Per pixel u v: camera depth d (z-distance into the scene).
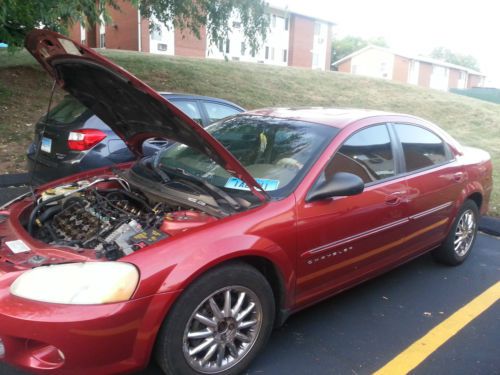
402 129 3.88
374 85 21.61
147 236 2.50
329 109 3.93
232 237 2.51
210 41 12.21
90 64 2.59
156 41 31.36
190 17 12.64
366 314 3.54
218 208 2.73
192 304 2.37
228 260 2.53
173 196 2.89
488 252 5.06
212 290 2.44
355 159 3.32
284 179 2.98
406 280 4.22
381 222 3.38
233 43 35.88
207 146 2.68
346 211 3.08
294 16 40.94
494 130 15.39
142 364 2.28
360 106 17.64
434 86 58.00
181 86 14.23
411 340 3.21
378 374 2.82
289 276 2.81
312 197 2.90
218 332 2.54
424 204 3.81
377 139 3.58
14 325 2.10
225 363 2.60
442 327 3.40
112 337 2.15
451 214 4.23
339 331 3.28
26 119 9.89
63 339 2.08
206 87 14.90
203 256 2.37
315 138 3.27
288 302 2.88
